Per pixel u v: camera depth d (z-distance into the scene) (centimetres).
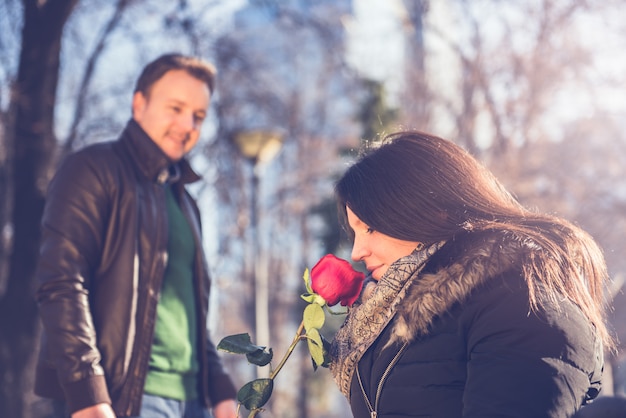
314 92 2523
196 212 416
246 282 2616
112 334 360
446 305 223
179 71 402
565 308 216
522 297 216
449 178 240
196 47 1294
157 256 374
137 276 369
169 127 395
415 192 237
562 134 2122
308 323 251
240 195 1906
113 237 370
